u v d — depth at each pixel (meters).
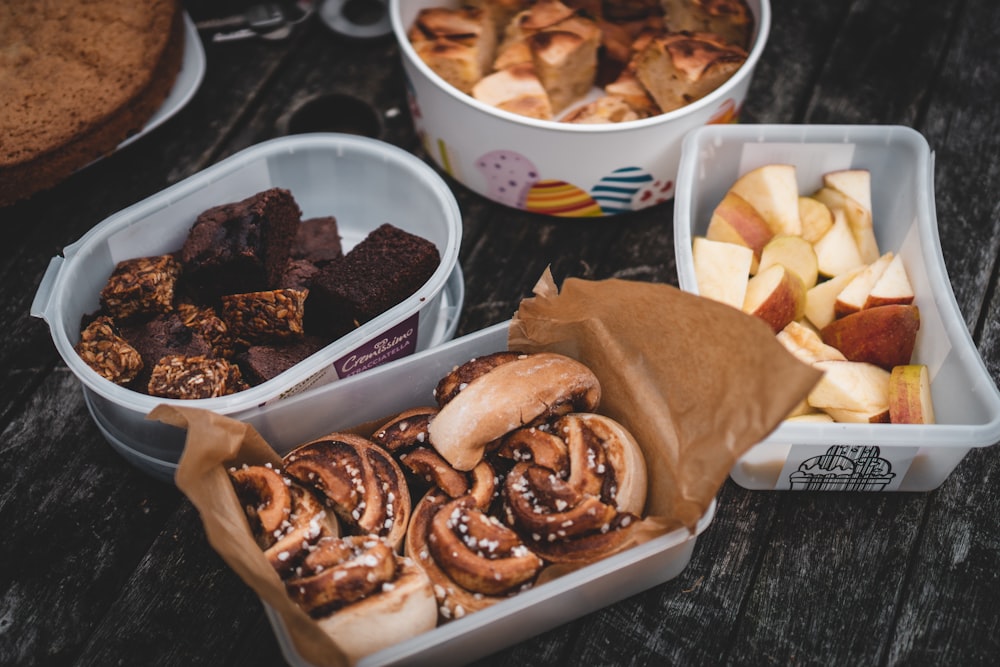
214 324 0.71
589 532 0.62
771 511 0.71
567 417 0.66
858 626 0.68
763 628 0.68
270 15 0.89
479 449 0.64
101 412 0.70
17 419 0.74
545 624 0.66
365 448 0.65
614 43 0.84
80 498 0.71
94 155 0.80
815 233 0.76
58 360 0.76
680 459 0.62
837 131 0.75
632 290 0.63
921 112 0.86
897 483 0.71
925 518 0.71
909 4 0.90
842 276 0.74
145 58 0.80
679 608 0.68
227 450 0.63
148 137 0.84
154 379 0.67
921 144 0.74
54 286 0.69
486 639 0.63
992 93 0.87
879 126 0.75
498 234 0.81
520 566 0.61
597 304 0.65
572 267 0.80
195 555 0.69
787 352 0.56
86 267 0.71
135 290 0.70
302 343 0.72
